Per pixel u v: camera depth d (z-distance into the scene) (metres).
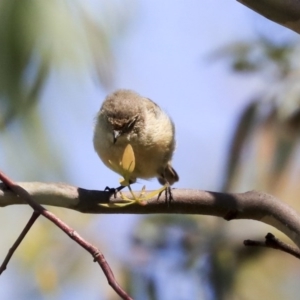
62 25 7.14
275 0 5.28
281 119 8.07
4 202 5.70
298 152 8.05
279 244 5.61
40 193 5.88
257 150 8.14
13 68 6.93
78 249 9.34
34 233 9.21
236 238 8.66
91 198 6.04
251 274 8.60
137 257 8.84
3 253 9.07
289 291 8.58
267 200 6.30
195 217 8.84
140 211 6.20
